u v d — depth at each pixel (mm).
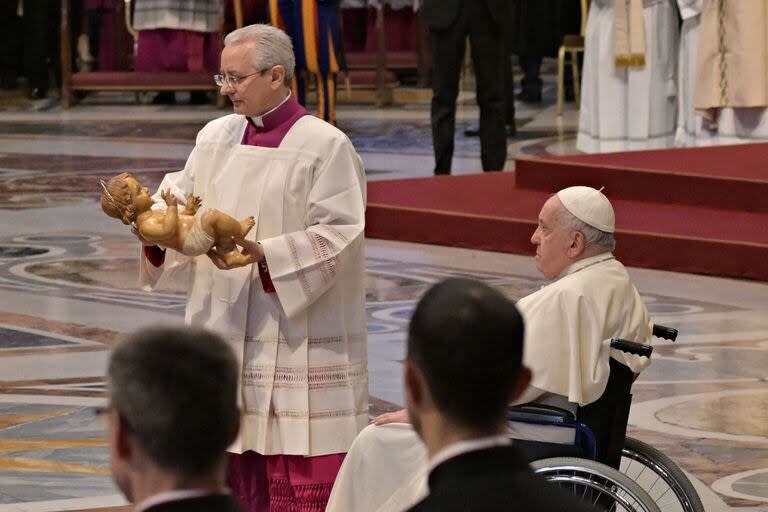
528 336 8430
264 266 8812
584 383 8328
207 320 9055
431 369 4441
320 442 9023
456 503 4168
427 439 4504
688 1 24672
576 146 27875
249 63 8875
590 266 8641
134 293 16672
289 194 8898
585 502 4246
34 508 9922
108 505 10016
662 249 17844
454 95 22938
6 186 24438
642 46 25281
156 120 34438
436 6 22391
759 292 16688
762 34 23578
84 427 11727
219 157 9188
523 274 17594
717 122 24531
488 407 4426
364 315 9234
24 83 41906
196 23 36406
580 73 36406
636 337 8617
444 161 23172
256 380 8984
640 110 25656
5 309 15773
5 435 11492
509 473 4262
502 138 23344
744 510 10031
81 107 37469
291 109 9070
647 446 8859
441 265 18125
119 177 8703
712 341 14500
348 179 8945
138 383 3926
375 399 12547
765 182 18844
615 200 20047
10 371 13305
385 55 37375
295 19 26500
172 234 8516
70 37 38625
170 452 3904
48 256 18797
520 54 37094
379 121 33656
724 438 11617
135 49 39219
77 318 15406
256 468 9211
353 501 8234
